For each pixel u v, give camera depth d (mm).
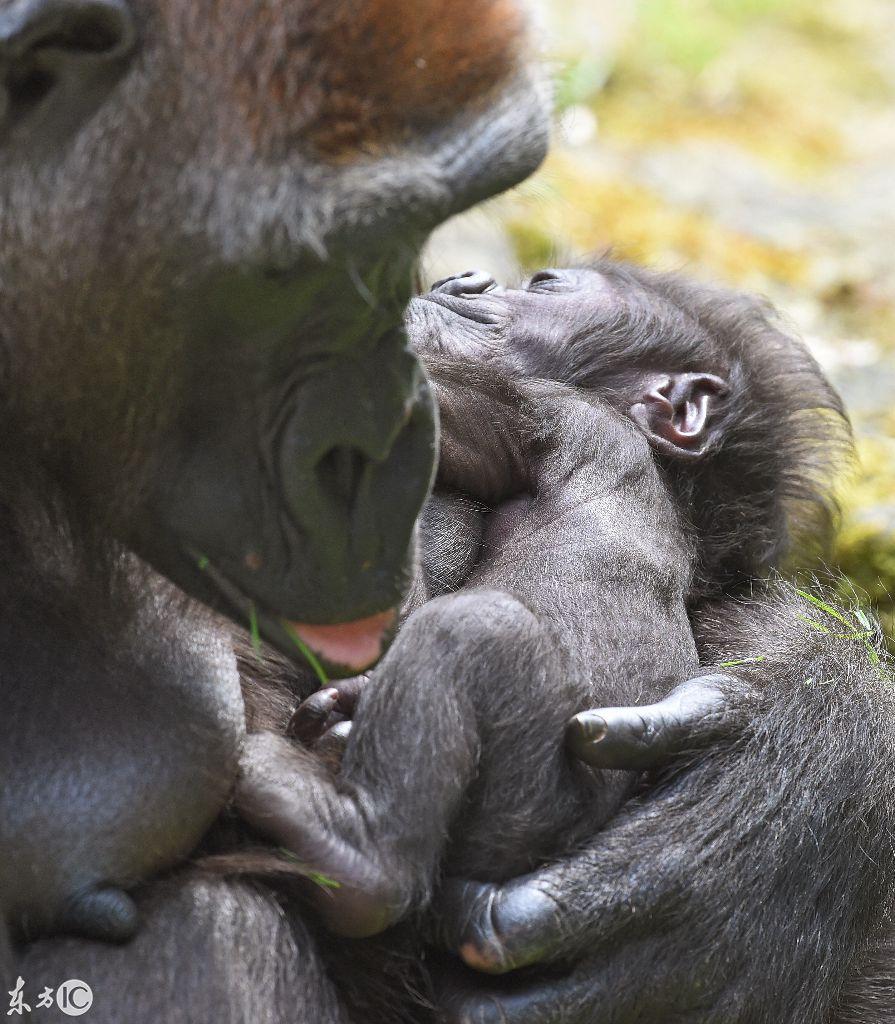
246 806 6805
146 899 6438
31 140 5777
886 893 8102
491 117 5891
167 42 5648
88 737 6441
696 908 7258
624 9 23625
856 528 12195
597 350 10078
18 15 5379
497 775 7168
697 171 19547
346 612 6246
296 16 5621
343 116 5648
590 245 16250
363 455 6109
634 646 8008
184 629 6941
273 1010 6496
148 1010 6145
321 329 5871
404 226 5695
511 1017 6852
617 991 7055
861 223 18516
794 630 8711
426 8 5727
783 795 7703
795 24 25625
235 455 6082
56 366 6156
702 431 9852
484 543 8789
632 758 7316
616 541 8398
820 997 7707
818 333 15656
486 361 9648
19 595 6625
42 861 6258
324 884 6672
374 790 6918
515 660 7246
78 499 6535
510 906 6848
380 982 7184
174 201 5719
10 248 5957
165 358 5980
